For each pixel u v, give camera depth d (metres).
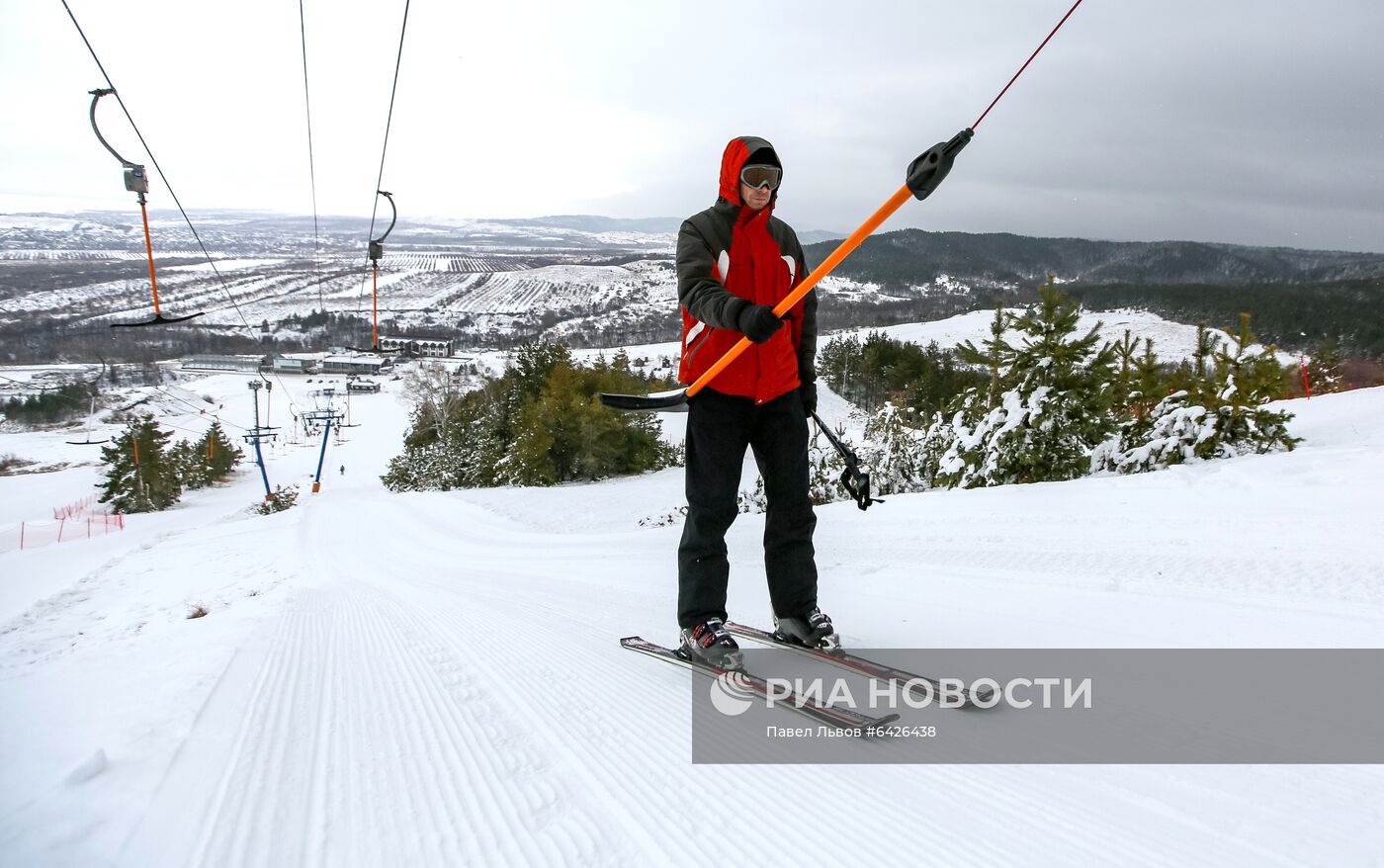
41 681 3.38
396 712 2.36
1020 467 8.53
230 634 4.36
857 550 5.23
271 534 20.64
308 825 1.60
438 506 21.11
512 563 9.61
